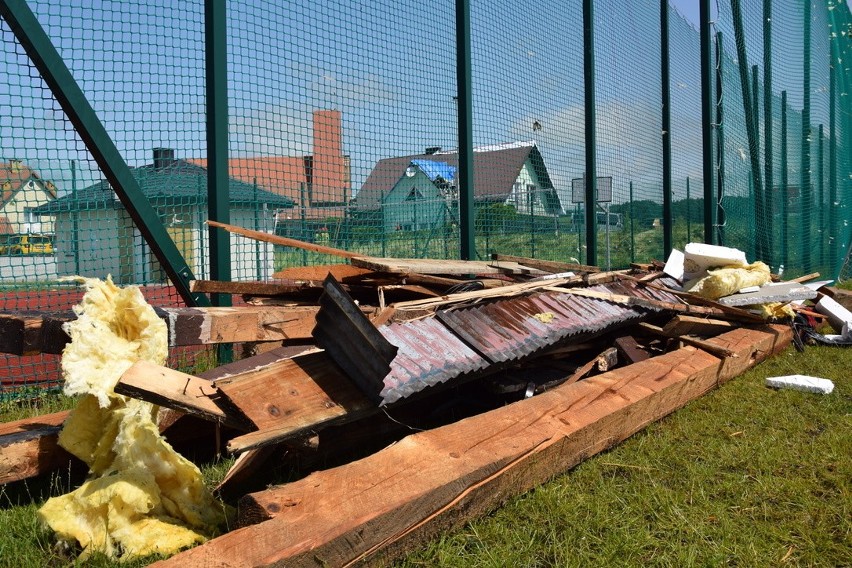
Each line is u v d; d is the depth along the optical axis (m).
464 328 4.41
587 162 9.08
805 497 3.39
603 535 2.99
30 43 4.60
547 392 4.16
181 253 5.87
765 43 13.48
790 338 7.49
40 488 3.39
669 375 4.84
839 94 16.38
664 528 3.08
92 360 2.90
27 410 4.61
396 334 4.09
